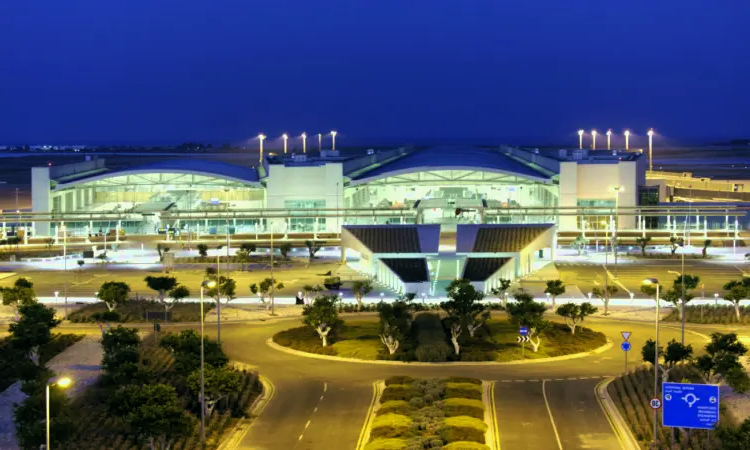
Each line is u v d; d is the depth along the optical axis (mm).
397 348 106312
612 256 183375
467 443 71562
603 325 121438
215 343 94812
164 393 77625
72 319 125812
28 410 75312
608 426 79000
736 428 70250
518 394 88750
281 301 139125
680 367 96312
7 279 160750
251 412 84500
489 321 122438
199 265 176000
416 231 166875
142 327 122438
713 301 136250
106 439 77062
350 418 82000
